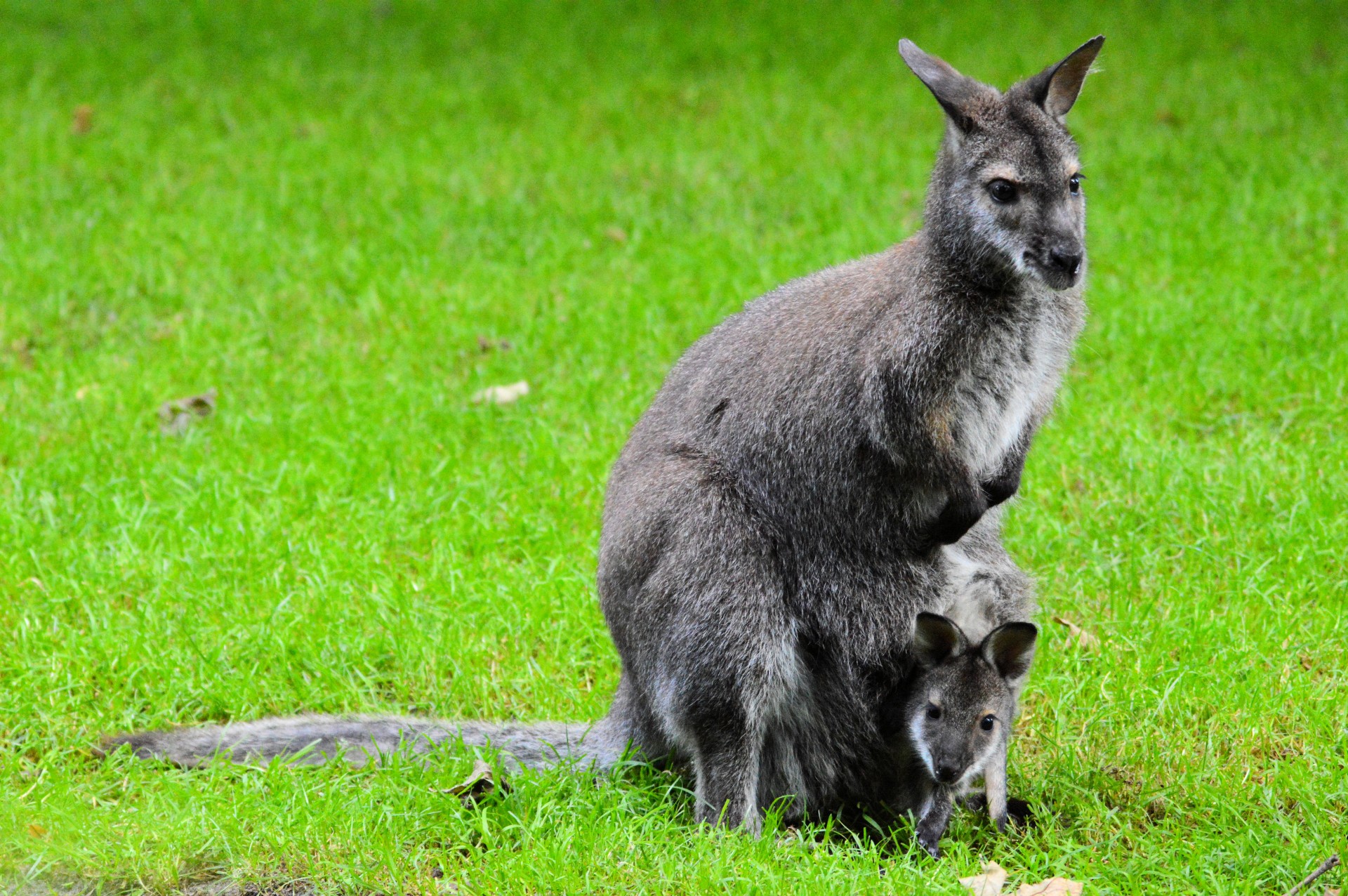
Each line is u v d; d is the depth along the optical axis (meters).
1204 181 19.94
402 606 11.05
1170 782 8.86
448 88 26.08
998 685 8.52
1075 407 13.79
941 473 8.62
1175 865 7.93
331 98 25.73
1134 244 17.80
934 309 8.58
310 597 11.13
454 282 17.62
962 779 8.17
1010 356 8.76
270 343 16.12
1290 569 10.99
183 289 17.28
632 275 17.67
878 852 8.35
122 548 11.80
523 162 22.30
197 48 28.11
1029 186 8.46
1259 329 15.04
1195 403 13.80
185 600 11.16
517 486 12.88
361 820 8.35
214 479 12.88
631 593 8.74
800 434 8.79
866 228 18.67
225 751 9.16
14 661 10.27
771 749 8.90
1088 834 8.46
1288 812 8.56
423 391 14.54
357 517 12.41
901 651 8.94
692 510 8.63
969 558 9.42
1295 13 27.88
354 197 20.70
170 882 7.95
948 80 8.90
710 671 8.48
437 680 10.38
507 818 8.60
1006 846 8.39
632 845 8.13
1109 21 28.33
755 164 21.84
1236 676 9.79
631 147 22.92
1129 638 10.38
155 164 22.08
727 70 26.92
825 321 8.96
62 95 25.38
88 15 29.78
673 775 9.13
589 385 14.55
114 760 9.12
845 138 23.00
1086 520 11.99
